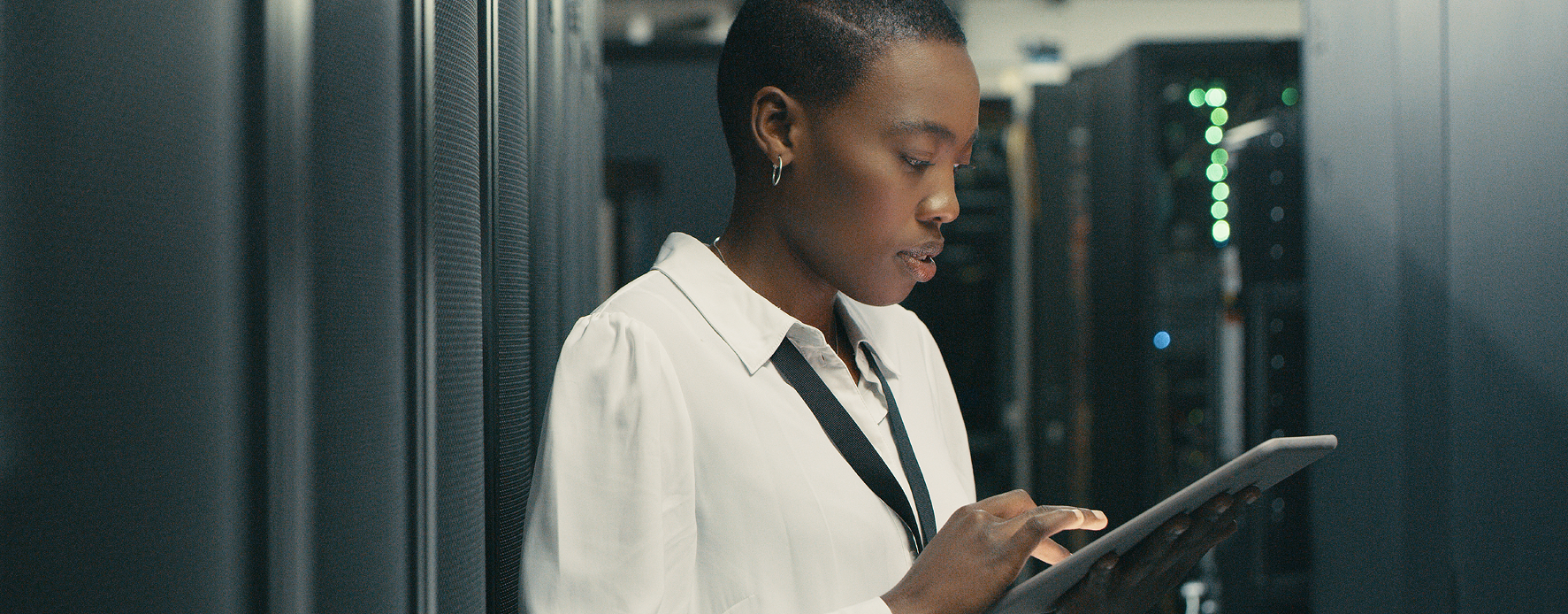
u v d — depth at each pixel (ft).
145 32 1.49
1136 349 11.23
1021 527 2.41
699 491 2.58
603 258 12.04
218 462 1.49
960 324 16.22
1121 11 19.24
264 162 1.50
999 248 15.53
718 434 2.58
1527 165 5.00
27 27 1.48
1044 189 12.78
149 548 1.48
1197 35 19.13
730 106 2.87
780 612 2.52
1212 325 10.66
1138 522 2.22
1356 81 6.46
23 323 1.47
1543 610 4.93
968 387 16.21
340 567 1.67
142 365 1.48
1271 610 9.70
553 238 3.77
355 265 1.74
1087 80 12.23
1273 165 9.68
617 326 2.55
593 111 5.78
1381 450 6.20
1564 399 4.82
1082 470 12.60
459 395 2.26
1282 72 11.05
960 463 3.41
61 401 1.48
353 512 1.72
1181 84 12.82
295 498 1.53
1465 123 5.42
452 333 2.22
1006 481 15.42
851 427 2.72
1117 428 11.39
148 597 1.47
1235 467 2.19
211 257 1.49
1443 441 5.63
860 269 2.74
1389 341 6.08
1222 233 12.32
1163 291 12.91
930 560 2.44
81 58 1.49
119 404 1.48
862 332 3.02
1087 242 12.09
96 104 1.49
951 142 2.66
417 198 1.94
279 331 1.51
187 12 1.49
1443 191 5.58
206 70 1.49
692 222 12.03
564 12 4.26
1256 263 9.73
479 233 2.50
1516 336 5.08
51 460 1.47
